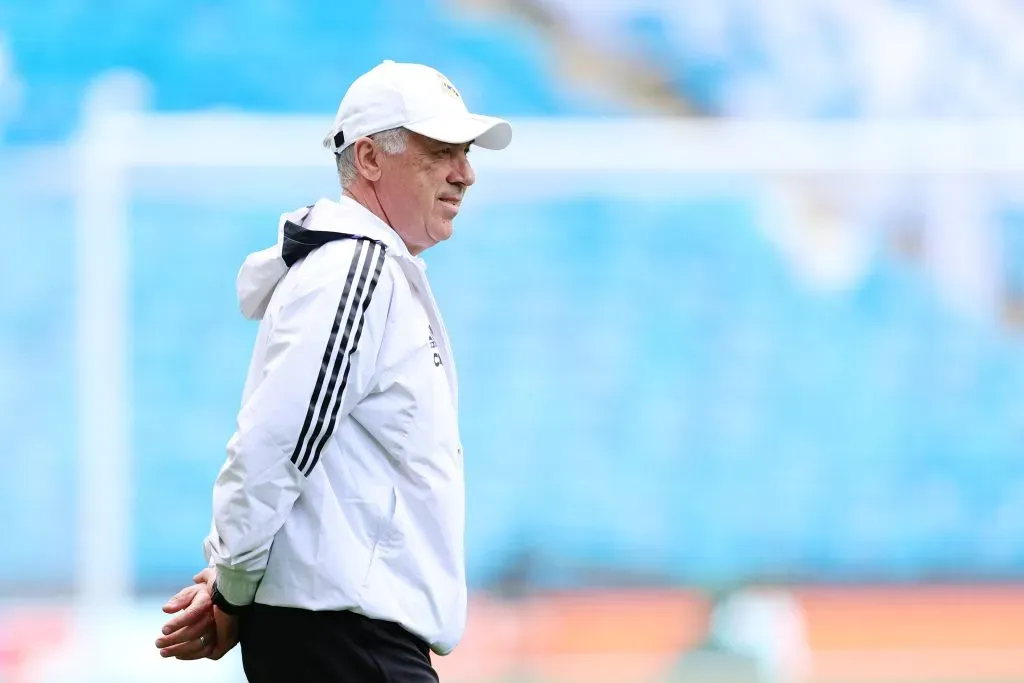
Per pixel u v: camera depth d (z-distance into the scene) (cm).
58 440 3303
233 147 2864
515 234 3491
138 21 3597
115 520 2673
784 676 2589
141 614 2633
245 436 686
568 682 2442
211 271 3419
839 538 3359
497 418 3397
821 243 3522
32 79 3500
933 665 2645
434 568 741
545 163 3109
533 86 3653
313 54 3650
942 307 3491
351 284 707
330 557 713
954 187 3491
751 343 3500
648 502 3344
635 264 3497
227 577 717
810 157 3156
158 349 3394
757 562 3306
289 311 704
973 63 3656
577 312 3494
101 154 2814
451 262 3478
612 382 3444
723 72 3659
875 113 3644
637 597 2902
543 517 3306
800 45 3675
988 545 3372
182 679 2331
